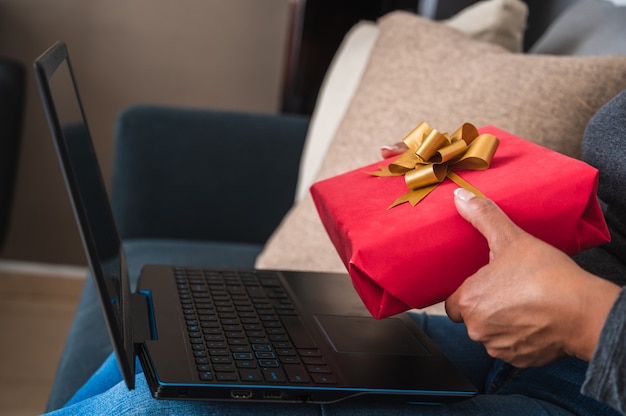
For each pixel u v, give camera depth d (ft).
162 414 2.01
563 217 2.28
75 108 2.59
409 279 2.20
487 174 2.42
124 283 2.68
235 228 5.58
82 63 7.74
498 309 2.02
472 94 3.70
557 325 1.96
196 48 7.76
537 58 3.64
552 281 1.97
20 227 8.05
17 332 6.77
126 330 2.24
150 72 7.80
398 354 2.41
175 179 5.43
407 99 3.99
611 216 2.61
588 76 3.39
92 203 2.41
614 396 1.84
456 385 2.21
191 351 2.22
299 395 2.07
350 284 3.12
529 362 2.10
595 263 2.63
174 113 5.45
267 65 7.82
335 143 4.33
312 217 4.11
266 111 7.97
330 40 7.39
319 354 2.31
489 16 4.53
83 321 4.20
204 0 7.63
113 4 7.59
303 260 3.99
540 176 2.32
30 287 7.80
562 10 5.59
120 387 2.19
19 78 6.86
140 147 5.36
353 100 4.44
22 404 5.64
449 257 2.23
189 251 4.95
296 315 2.66
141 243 5.06
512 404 2.28
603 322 1.89
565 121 3.37
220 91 7.89
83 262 8.20
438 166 2.44
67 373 3.73
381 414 2.12
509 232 2.09
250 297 2.81
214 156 5.48
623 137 2.43
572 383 2.40
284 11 7.67
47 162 7.88
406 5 7.06
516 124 3.45
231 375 2.07
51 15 7.57
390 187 2.58
